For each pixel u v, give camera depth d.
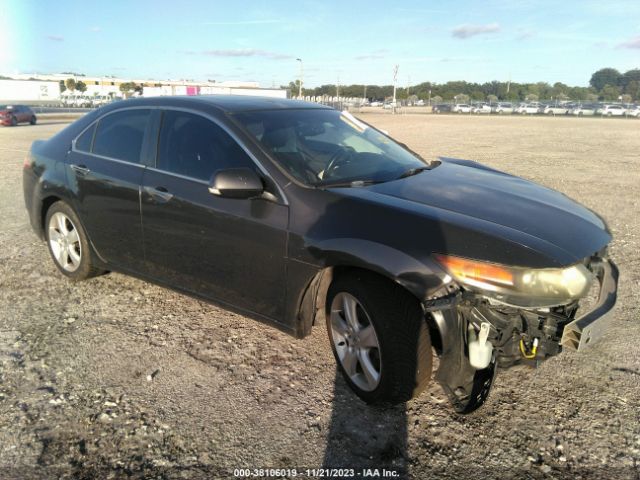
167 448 2.61
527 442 2.64
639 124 39.84
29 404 2.94
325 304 3.19
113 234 4.12
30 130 27.95
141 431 2.72
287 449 2.61
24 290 4.56
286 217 3.06
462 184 3.38
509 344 2.71
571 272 2.56
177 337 3.71
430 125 35.31
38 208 4.78
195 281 3.65
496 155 15.19
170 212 3.62
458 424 2.79
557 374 3.23
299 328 3.18
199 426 2.77
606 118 56.44
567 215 3.01
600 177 10.88
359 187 3.16
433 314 2.58
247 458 2.54
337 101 91.94
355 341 2.95
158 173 3.74
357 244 2.75
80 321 3.96
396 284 2.71
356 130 4.07
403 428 2.76
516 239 2.58
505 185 3.47
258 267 3.23
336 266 2.91
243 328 3.86
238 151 3.37
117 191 3.96
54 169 4.52
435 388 3.11
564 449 2.59
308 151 3.45
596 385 3.11
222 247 3.38
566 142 20.62
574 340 2.57
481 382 2.71
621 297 4.38
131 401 2.97
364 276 2.81
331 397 3.02
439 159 4.43
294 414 2.87
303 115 3.88
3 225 6.86
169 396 3.02
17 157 14.84
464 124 37.28
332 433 2.72
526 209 2.98
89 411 2.88
